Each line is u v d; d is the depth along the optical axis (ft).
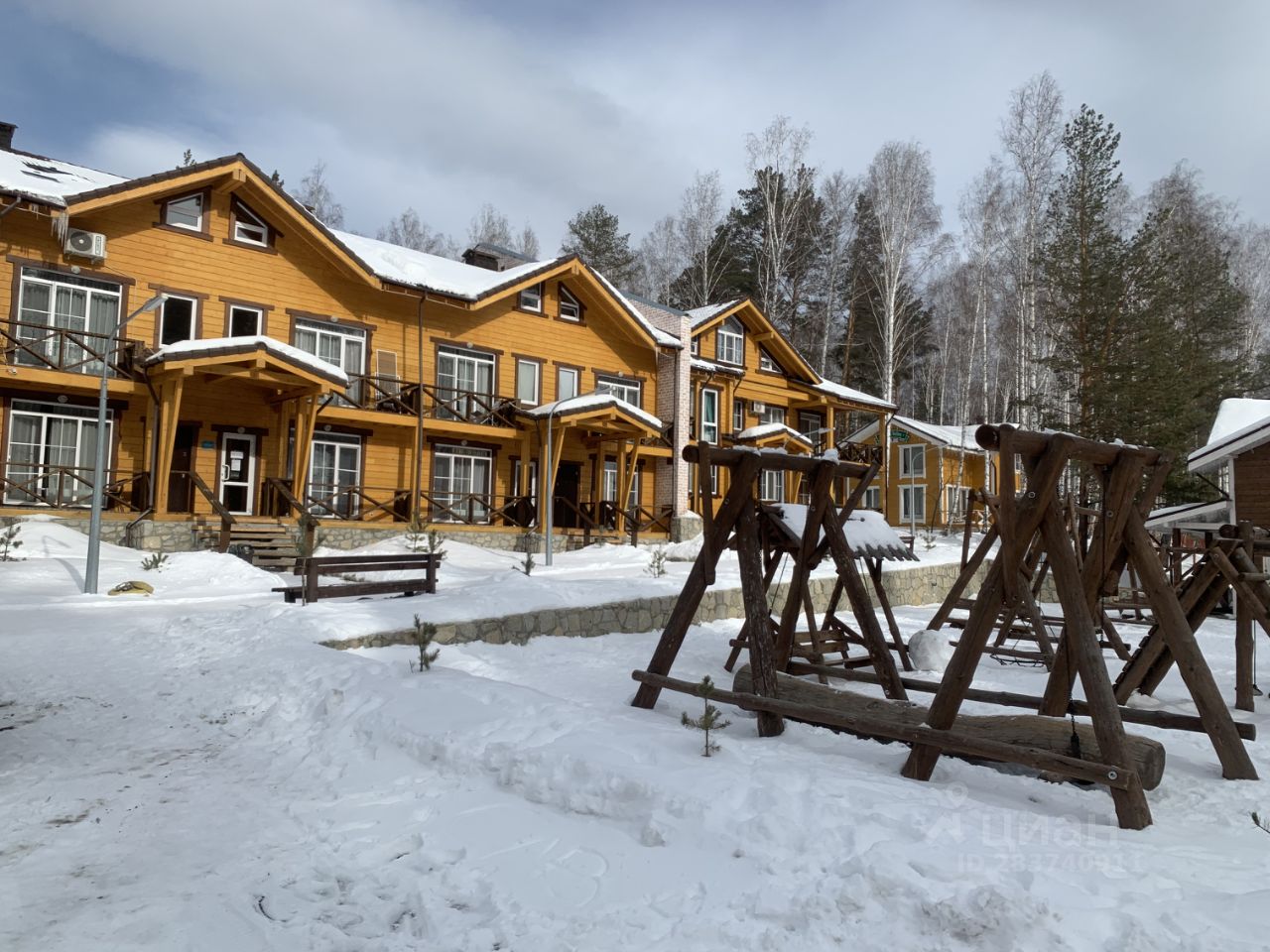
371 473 71.46
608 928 10.25
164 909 11.00
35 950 9.83
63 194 53.62
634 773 14.23
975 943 9.02
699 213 136.15
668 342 87.25
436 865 12.44
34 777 16.65
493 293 74.33
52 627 32.27
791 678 20.44
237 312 64.03
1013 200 108.37
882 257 121.90
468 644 31.91
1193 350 94.73
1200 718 17.31
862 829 11.64
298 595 35.50
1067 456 15.56
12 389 54.75
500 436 76.13
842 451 112.37
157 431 56.80
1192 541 67.41
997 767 16.84
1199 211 127.65
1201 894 9.90
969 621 15.88
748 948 9.55
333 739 19.06
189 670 26.02
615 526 81.61
